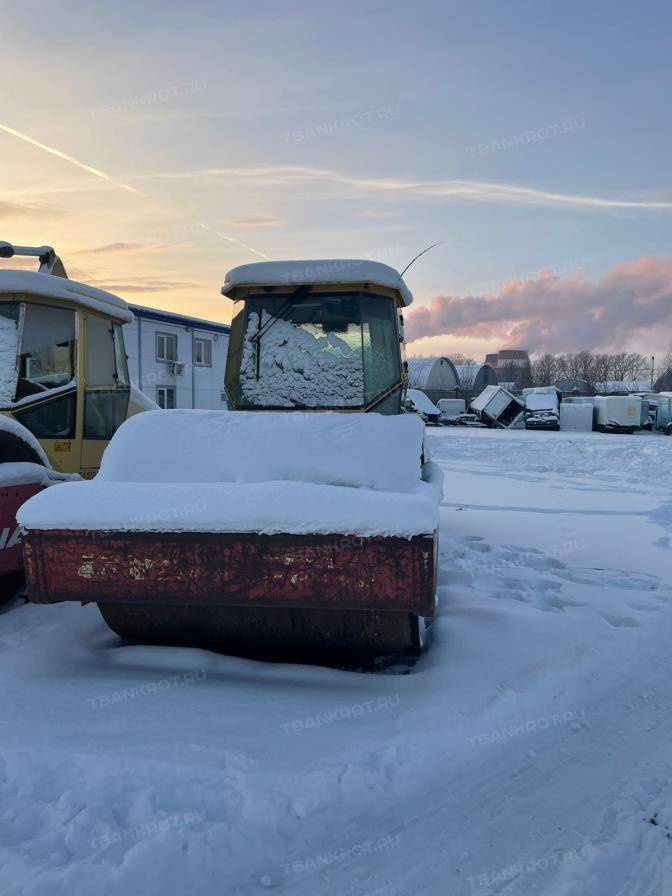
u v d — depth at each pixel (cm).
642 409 3544
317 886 213
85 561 310
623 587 528
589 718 324
